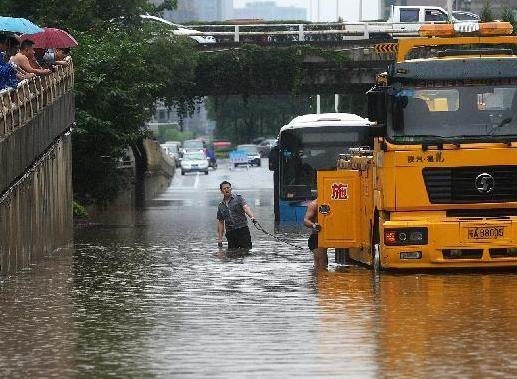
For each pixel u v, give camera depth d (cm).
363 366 2245
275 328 2739
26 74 4850
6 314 3080
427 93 3794
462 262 3781
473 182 3775
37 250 5006
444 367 2223
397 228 3775
